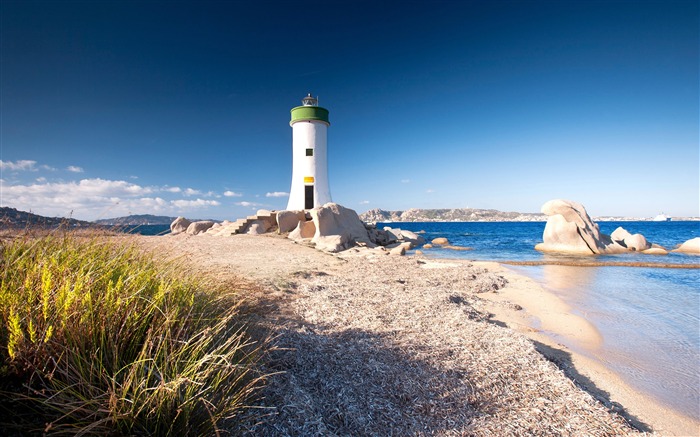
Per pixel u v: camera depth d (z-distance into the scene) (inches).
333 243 834.2
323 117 1277.1
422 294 378.0
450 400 165.5
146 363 126.7
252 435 123.1
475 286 473.4
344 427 139.9
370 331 246.5
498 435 143.3
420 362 201.3
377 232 1181.7
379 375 181.9
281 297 324.5
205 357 126.9
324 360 192.2
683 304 414.0
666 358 257.0
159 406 107.6
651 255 938.1
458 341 238.1
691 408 190.1
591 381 217.8
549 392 179.2
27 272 136.9
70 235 193.0
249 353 164.9
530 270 675.4
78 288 127.7
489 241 1505.9
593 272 653.3
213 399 125.7
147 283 164.9
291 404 144.3
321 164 1279.5
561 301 423.2
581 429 151.4
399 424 145.1
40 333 113.9
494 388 179.2
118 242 215.9
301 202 1250.6
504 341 243.0
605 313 373.7
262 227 1020.5
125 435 104.2
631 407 189.2
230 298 248.4
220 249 665.6
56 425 95.7
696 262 792.3
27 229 173.8
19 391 105.1
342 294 357.1
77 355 112.3
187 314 160.7
